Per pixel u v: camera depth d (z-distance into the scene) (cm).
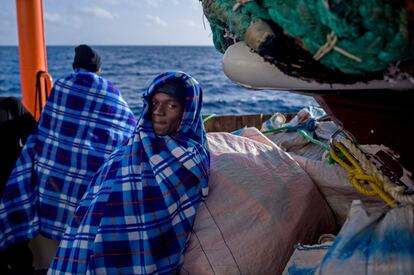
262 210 199
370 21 106
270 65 136
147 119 204
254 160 219
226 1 141
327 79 129
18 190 280
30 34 378
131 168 195
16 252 284
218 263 189
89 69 299
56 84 290
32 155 287
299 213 204
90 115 286
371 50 110
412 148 144
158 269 188
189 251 195
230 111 1767
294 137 273
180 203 194
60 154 283
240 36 142
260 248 192
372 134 150
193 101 200
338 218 223
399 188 147
